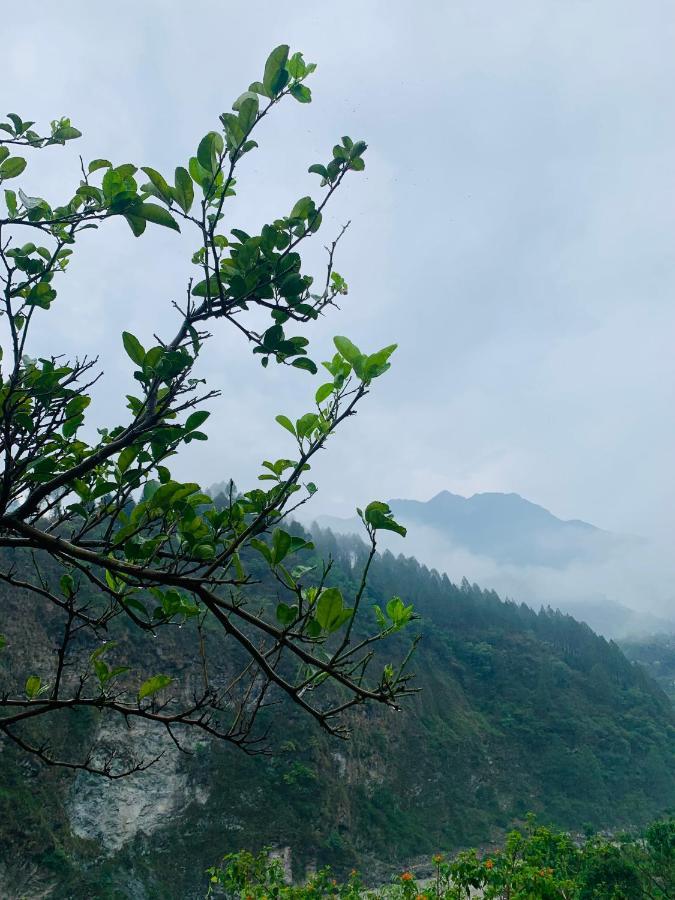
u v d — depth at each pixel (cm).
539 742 10731
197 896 5162
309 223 320
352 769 7581
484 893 1189
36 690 337
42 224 313
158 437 301
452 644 13250
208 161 288
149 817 5566
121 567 279
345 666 288
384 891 1359
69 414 342
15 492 302
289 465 344
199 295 333
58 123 349
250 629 5191
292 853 5891
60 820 4944
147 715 306
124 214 303
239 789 6188
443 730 9938
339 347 312
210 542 316
